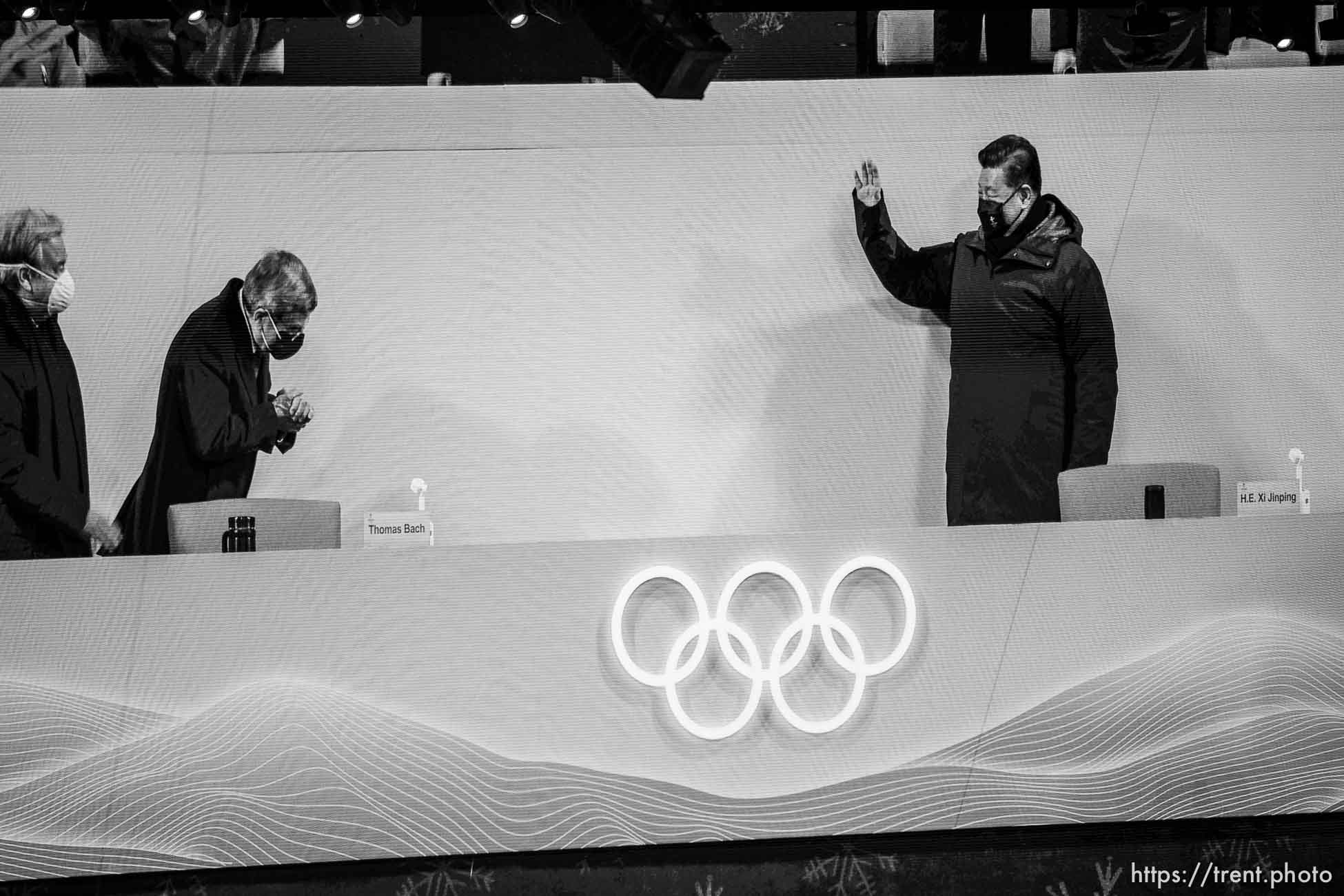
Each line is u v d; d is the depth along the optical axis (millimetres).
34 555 17688
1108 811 12109
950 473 18469
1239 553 12312
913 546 12148
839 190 18641
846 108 18578
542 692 11719
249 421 18109
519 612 11758
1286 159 18531
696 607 11898
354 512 18312
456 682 11656
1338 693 12320
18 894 12195
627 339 18641
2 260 17734
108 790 11406
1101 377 18203
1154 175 18516
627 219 18625
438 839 11609
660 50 13750
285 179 18297
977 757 12016
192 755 11461
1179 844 13031
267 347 18234
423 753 11609
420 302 18469
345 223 18375
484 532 18438
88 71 17969
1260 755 12227
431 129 18438
